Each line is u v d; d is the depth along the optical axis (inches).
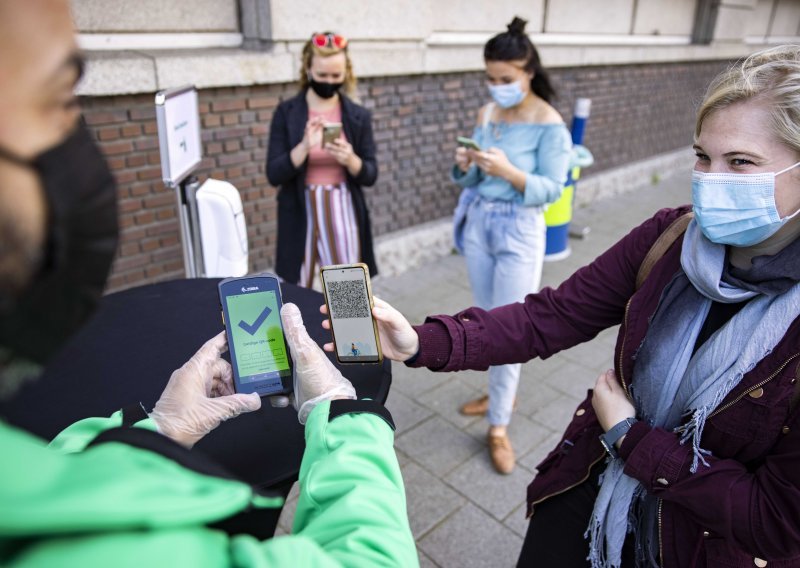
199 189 91.0
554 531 55.5
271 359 47.6
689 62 304.2
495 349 53.2
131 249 132.9
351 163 108.0
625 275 51.6
